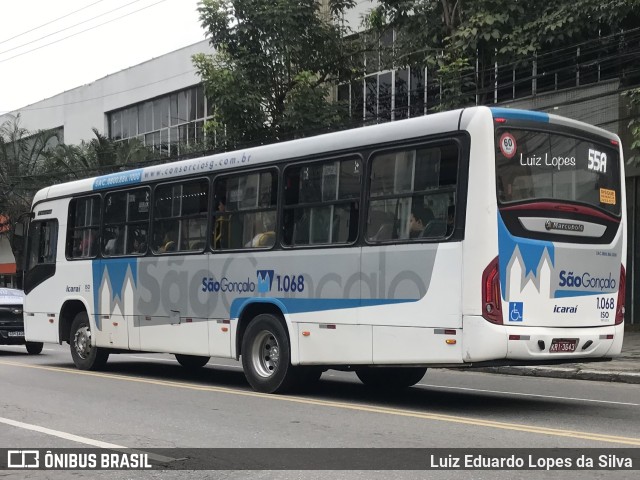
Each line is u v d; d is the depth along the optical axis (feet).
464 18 55.06
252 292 33.68
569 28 50.67
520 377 41.22
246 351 33.94
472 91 54.08
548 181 27.55
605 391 34.86
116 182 42.04
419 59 57.67
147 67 114.42
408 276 27.58
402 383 35.42
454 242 26.27
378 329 28.43
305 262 31.37
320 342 30.58
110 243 42.16
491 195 25.89
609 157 30.01
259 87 61.11
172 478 18.89
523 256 26.35
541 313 26.68
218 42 61.67
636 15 51.93
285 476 18.75
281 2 60.13
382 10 60.59
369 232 29.22
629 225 60.03
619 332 29.25
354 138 30.17
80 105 127.34
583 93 58.70
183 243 37.65
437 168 27.25
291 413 27.73
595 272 28.53
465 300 25.80
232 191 35.32
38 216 47.75
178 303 37.40
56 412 28.50
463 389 35.58
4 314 55.52
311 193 31.71
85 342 43.75
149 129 115.03
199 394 33.09
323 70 65.36
